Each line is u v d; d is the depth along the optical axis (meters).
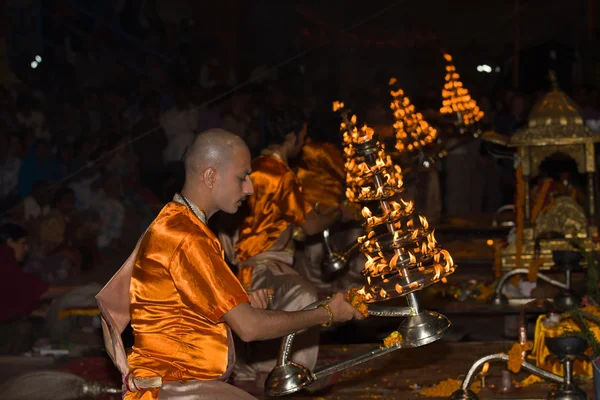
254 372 7.87
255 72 21.02
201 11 20.70
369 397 7.01
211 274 4.31
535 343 7.44
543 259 9.93
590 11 21.22
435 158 9.70
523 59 21.34
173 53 19.86
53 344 9.88
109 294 4.53
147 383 4.35
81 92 18.09
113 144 16.48
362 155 5.17
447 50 22.14
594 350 6.03
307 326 4.58
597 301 7.41
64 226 14.40
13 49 18.34
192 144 4.61
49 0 18.77
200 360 4.38
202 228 4.46
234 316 4.30
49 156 15.70
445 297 10.20
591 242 10.04
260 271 7.58
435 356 8.37
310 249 10.80
